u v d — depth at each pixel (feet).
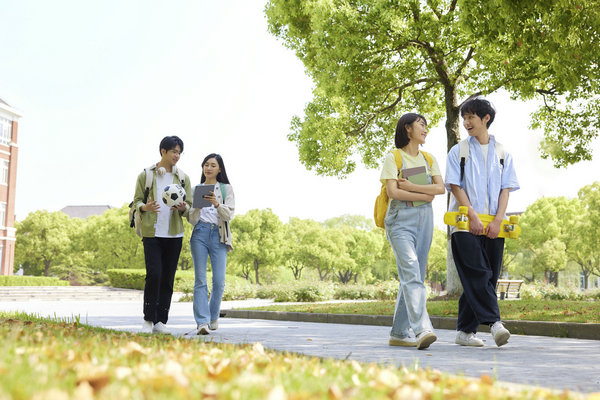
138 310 42.16
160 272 18.89
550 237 160.25
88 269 181.68
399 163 16.14
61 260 177.47
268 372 7.32
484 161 16.75
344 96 45.88
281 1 49.11
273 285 76.59
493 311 15.96
